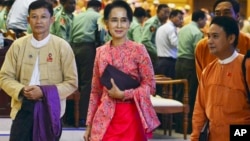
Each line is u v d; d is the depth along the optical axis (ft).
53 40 16.84
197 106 15.15
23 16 31.81
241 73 14.24
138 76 15.55
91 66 29.96
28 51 16.74
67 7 29.99
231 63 14.46
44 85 16.61
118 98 15.33
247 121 14.32
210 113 14.58
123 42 15.64
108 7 15.74
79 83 30.14
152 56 33.17
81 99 29.71
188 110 27.58
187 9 59.21
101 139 15.31
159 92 31.53
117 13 15.53
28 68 16.67
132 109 15.43
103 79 15.35
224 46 14.42
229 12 16.94
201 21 30.58
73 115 29.91
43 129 16.47
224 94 14.38
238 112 14.32
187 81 27.66
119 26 15.52
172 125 30.60
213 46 14.48
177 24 33.91
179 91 30.07
